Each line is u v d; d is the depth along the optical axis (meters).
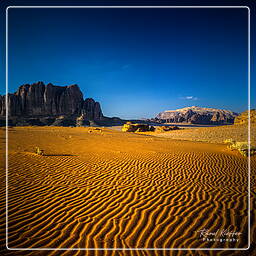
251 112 40.62
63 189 5.27
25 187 5.29
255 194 5.24
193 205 4.52
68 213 4.04
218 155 10.84
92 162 8.34
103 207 4.34
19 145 12.16
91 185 5.63
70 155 9.66
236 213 4.18
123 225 3.67
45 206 4.31
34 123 109.31
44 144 13.23
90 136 21.92
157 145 15.16
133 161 8.77
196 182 6.16
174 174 6.98
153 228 3.60
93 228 3.56
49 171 6.79
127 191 5.26
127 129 54.03
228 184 6.05
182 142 18.75
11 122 106.81
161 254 2.98
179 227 3.65
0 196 4.70
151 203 4.58
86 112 135.62
